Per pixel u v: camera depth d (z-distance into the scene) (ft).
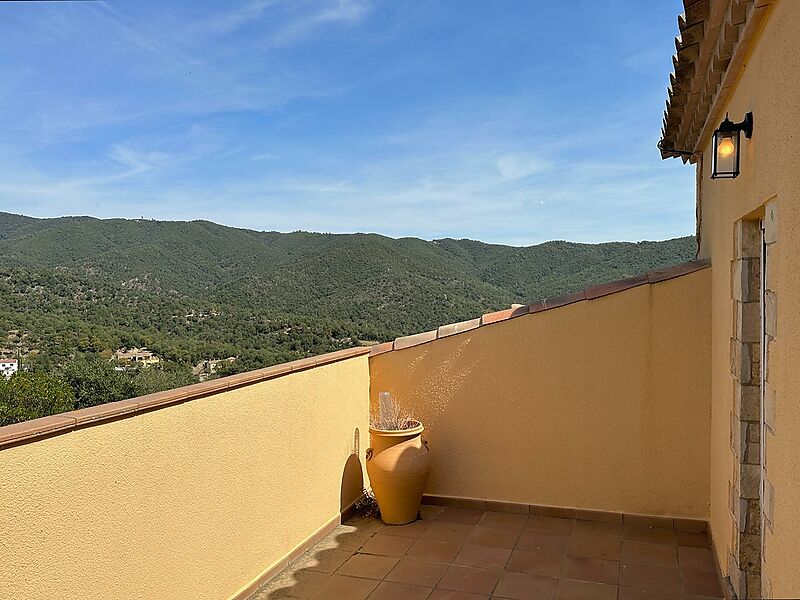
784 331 6.47
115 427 8.61
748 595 9.70
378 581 12.29
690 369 14.51
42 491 7.41
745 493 9.73
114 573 8.53
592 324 15.24
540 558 13.25
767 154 7.25
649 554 13.33
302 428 13.73
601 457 15.29
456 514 16.05
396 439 15.12
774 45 6.82
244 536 11.59
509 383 16.02
